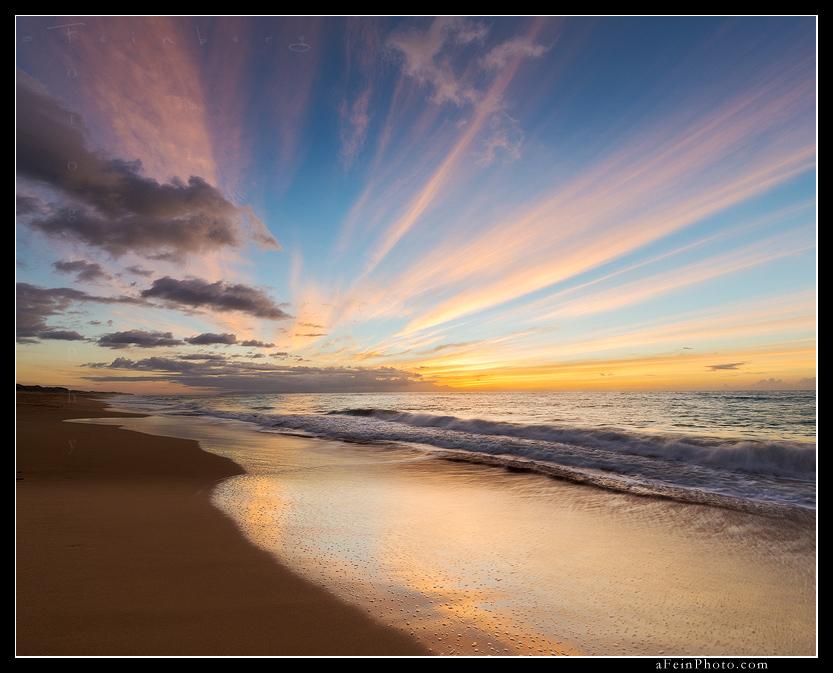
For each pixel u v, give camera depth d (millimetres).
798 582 3596
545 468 8445
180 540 4297
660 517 5371
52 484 6734
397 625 2857
